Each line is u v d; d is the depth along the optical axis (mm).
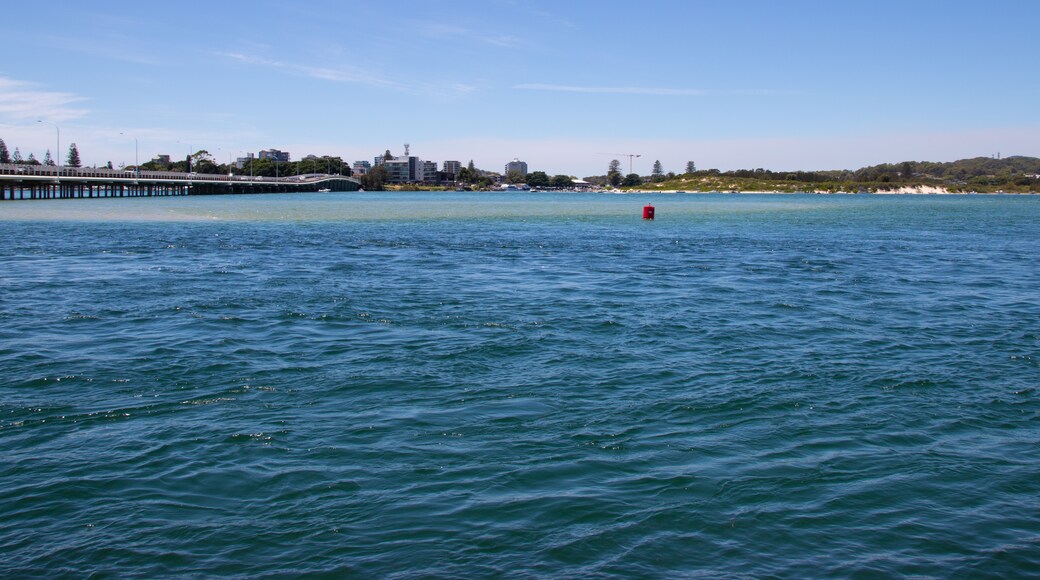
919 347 18375
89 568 8375
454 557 8617
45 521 9391
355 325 20281
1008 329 20609
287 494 10109
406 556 8633
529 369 15984
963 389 14906
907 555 8789
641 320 21266
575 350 17641
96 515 9539
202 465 10992
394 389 14555
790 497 10164
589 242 49031
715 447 11820
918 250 45750
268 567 8422
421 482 10492
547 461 11219
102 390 14398
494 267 34031
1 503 9820
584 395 14281
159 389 14484
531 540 8992
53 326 19906
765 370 16094
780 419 13086
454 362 16484
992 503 10086
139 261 34844
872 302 25016
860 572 8422
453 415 13125
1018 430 12719
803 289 27891
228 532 9148
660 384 15008
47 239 45906
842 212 102500
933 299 25812
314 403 13727
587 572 8344
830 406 13789
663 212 97938
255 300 23984
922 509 9891
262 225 62156
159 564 8469
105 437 12047
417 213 87375
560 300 24625
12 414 13031
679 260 38094
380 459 11250
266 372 15656
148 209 85062
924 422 13039
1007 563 8633
